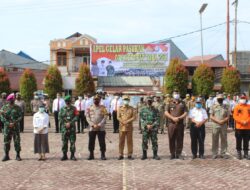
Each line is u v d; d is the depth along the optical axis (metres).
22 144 18.48
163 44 38.66
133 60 38.84
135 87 48.94
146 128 14.29
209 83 39.16
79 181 10.84
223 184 10.41
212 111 14.53
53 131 24.48
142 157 14.34
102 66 39.03
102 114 14.30
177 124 14.27
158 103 23.17
